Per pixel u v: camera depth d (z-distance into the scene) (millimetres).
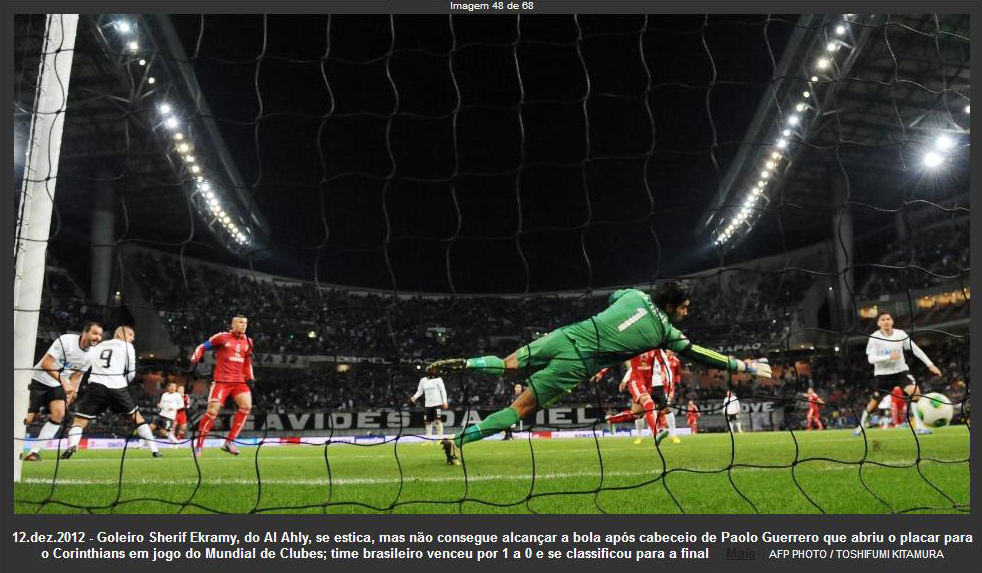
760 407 25484
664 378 8836
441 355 32625
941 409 8414
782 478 5199
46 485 5344
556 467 6363
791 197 30125
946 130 22047
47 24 5508
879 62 19891
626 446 10125
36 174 5281
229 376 8539
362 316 34656
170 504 4391
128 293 27781
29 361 5141
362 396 29266
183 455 9820
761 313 33594
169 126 20781
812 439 10781
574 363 4824
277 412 25297
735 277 36500
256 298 32062
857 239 33562
